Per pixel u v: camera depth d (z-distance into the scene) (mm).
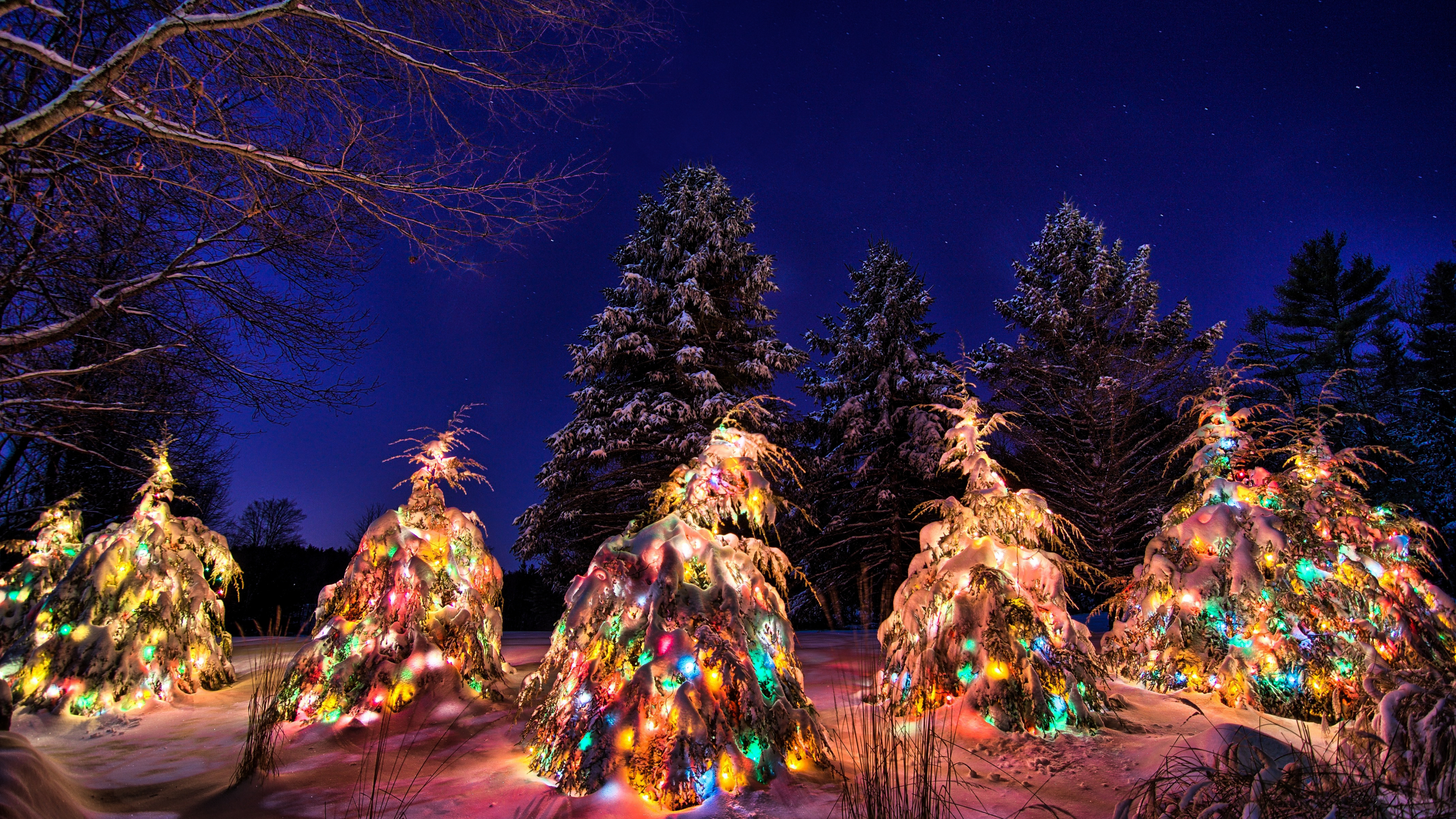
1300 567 5371
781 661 4246
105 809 3648
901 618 5688
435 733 4887
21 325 7754
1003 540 5500
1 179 5395
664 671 3791
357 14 5605
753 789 3553
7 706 3961
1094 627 13047
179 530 6738
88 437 9562
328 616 5750
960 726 4570
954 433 6090
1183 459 18078
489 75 5863
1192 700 5395
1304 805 2320
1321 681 4852
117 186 6324
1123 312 20750
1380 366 24469
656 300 19953
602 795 3420
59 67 4457
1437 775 2322
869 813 3141
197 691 6336
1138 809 2811
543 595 19844
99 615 5914
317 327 8672
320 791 3871
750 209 21578
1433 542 7039
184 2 4898
